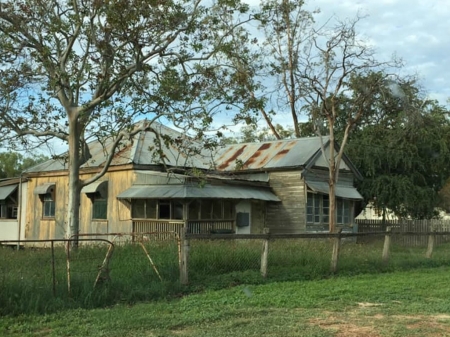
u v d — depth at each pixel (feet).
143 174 76.79
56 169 89.20
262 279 40.70
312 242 55.42
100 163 81.35
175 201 74.08
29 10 56.54
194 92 57.67
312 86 86.48
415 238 82.53
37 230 91.30
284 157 90.12
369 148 106.11
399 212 109.40
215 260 41.52
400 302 33.86
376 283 41.50
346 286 39.42
